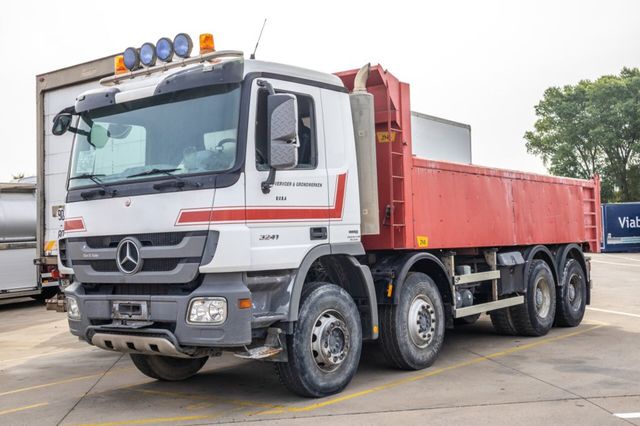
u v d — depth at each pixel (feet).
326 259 22.24
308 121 21.36
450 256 27.50
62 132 22.50
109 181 20.72
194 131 19.66
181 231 18.93
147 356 24.16
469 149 33.73
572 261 36.70
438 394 21.49
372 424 18.25
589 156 173.37
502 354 28.45
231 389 23.49
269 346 19.83
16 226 52.95
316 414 19.42
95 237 20.83
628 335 32.91
